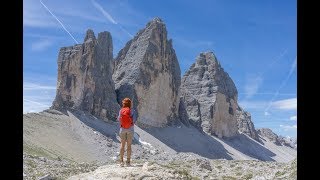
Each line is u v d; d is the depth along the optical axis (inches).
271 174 2174.0
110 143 7790.4
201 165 4047.7
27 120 7322.8
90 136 7795.3
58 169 3344.0
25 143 5979.3
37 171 3105.3
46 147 6451.8
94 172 828.0
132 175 793.6
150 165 842.8
